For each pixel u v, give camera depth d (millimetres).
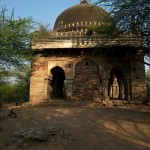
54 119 11711
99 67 18234
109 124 10836
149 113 13664
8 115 12539
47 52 18594
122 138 8922
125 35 17094
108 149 7727
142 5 12578
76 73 18375
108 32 14891
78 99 17906
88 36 17766
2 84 22328
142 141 8578
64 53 18578
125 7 12953
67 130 9727
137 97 17844
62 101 17516
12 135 9125
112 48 17422
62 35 18203
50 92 19141
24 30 15695
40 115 12742
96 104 16453
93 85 18109
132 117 12312
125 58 18359
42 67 18484
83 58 18438
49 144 8148
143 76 18141
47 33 18141
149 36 13656
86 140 8648
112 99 19391
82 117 12172
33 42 17234
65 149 7805
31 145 8094
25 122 11211
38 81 18266
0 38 14422
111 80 24391
